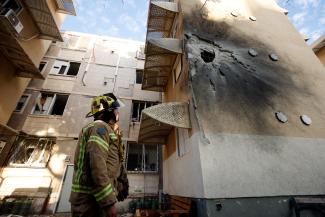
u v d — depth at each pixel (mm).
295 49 6918
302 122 4930
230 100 4883
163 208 7945
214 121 4398
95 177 1355
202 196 3508
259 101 5066
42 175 9078
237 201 3514
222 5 7500
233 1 7910
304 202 3623
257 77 5582
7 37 6840
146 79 8367
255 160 4031
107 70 13430
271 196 3705
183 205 4746
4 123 8211
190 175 4348
